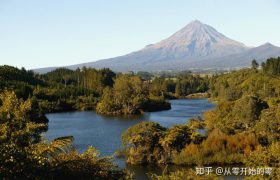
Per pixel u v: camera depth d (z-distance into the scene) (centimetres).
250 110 6606
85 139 6881
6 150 1297
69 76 19975
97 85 17138
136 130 5272
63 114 11656
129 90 12356
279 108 5928
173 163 5116
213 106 13262
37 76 18175
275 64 15562
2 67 14800
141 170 4841
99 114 11669
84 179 1652
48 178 1420
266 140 5556
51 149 1569
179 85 18862
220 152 5181
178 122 9100
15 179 1291
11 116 1495
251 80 13650
